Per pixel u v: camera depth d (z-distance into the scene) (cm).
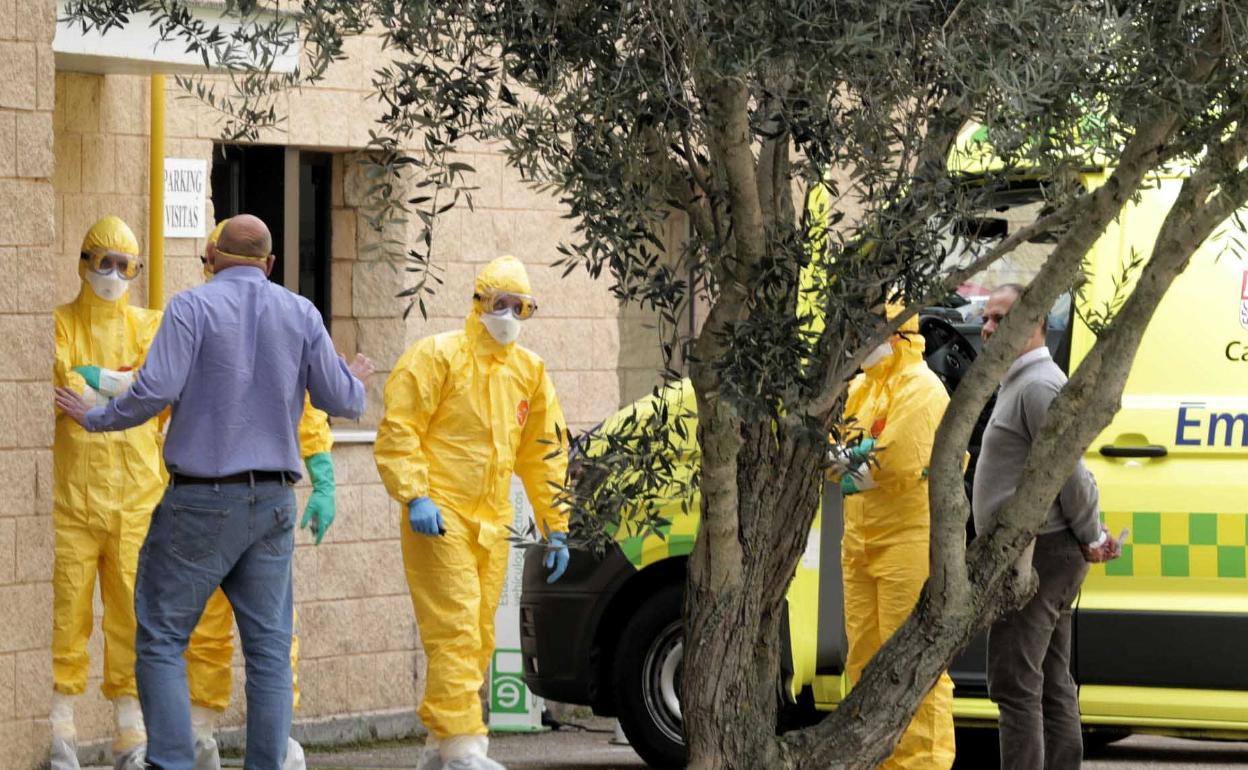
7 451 1434
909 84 947
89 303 1706
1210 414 1741
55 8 1458
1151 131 1001
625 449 1029
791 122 976
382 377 2228
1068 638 1509
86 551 1670
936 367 1823
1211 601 1728
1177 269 1066
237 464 1390
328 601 2169
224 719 2069
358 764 2023
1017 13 895
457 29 1002
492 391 1645
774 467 1078
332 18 1115
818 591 1783
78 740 1966
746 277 1002
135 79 1994
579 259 984
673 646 1881
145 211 2008
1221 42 972
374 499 2211
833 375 1009
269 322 1412
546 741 2203
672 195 1016
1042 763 1452
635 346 2442
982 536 1141
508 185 2305
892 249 998
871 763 1116
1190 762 1997
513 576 2195
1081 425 1105
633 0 920
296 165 2189
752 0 896
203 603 1392
